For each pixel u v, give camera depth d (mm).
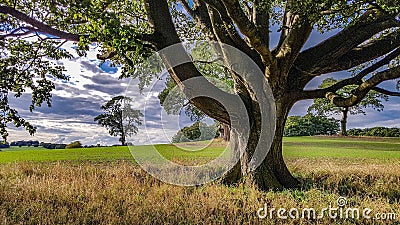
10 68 9094
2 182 9555
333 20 7434
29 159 17359
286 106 10148
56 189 8688
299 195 8844
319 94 9891
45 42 9930
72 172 11633
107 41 6840
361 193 9555
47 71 9938
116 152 21953
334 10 7008
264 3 7668
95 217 6605
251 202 7730
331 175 11742
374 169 12938
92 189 8688
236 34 9805
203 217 6629
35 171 12211
